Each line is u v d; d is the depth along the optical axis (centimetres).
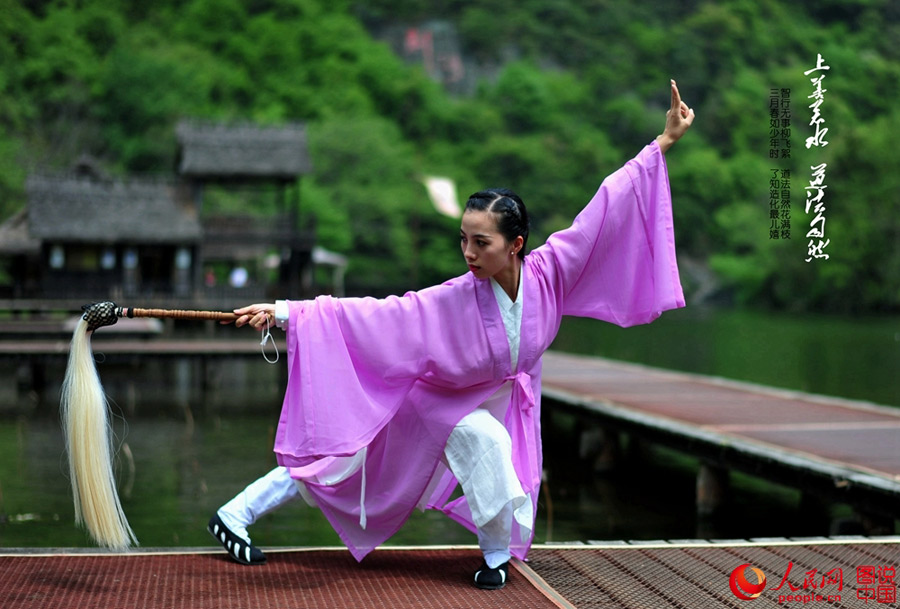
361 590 390
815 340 3475
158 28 6681
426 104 7181
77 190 2938
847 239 5256
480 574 400
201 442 1133
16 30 5550
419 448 420
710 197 7156
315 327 410
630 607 376
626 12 8962
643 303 443
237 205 5009
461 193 6297
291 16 7500
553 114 7575
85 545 654
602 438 1043
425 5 8681
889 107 6619
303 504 783
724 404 1094
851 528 679
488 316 415
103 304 406
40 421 1281
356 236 5622
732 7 8638
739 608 377
